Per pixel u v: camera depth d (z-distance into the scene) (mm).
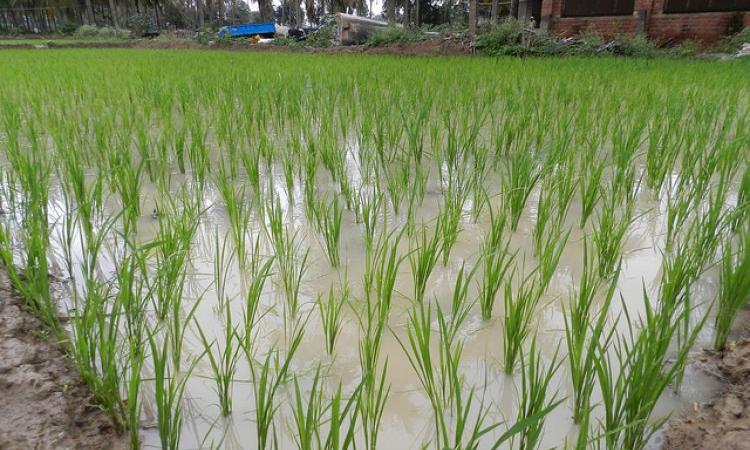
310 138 4027
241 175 3938
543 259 2176
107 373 1555
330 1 44250
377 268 2463
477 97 5988
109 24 48531
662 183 3666
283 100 5812
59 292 2309
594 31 15641
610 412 1424
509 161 4211
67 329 2016
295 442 1571
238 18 66312
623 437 1501
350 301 2303
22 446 1451
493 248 2420
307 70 9453
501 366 1899
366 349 1643
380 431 1626
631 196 3234
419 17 35438
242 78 7777
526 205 3359
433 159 4242
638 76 7969
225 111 5102
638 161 4246
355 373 1878
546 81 7281
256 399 1529
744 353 1815
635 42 13961
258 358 1943
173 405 1695
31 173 2725
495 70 9164
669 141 4012
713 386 1738
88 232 2451
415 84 6859
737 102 5371
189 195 3498
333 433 1244
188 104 5324
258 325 2146
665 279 2168
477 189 3344
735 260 2537
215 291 2393
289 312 2229
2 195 3445
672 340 1969
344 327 2139
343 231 3016
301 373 1868
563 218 3014
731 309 1839
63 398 1633
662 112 4859
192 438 1581
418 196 3539
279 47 22719
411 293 2377
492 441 1569
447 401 1716
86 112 5520
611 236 2420
